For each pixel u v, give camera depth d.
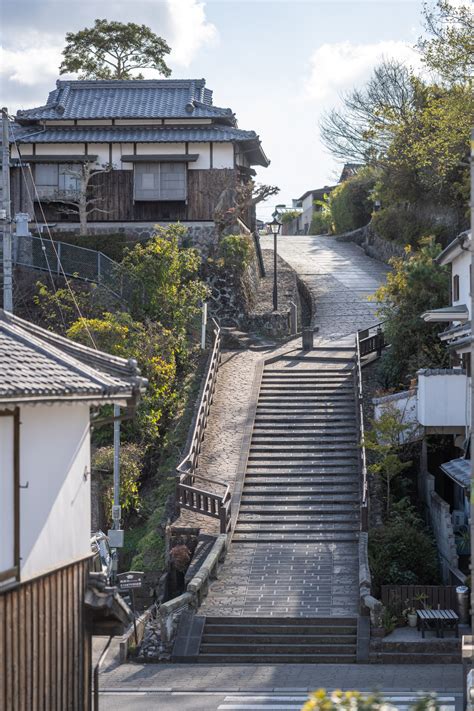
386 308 33.94
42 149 42.12
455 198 45.00
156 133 42.38
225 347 37.97
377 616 20.44
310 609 21.38
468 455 25.64
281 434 29.72
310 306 45.06
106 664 20.05
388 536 23.38
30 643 11.30
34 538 11.46
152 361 30.56
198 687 18.36
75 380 11.50
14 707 10.90
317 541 24.80
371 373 33.69
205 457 28.58
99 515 26.97
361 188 62.41
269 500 26.41
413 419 27.31
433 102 36.41
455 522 25.59
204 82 45.31
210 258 40.84
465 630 20.56
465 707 13.88
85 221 41.06
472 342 14.80
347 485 27.00
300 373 34.00
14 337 12.18
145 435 29.62
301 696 17.67
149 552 24.94
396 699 17.17
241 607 21.56
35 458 11.54
